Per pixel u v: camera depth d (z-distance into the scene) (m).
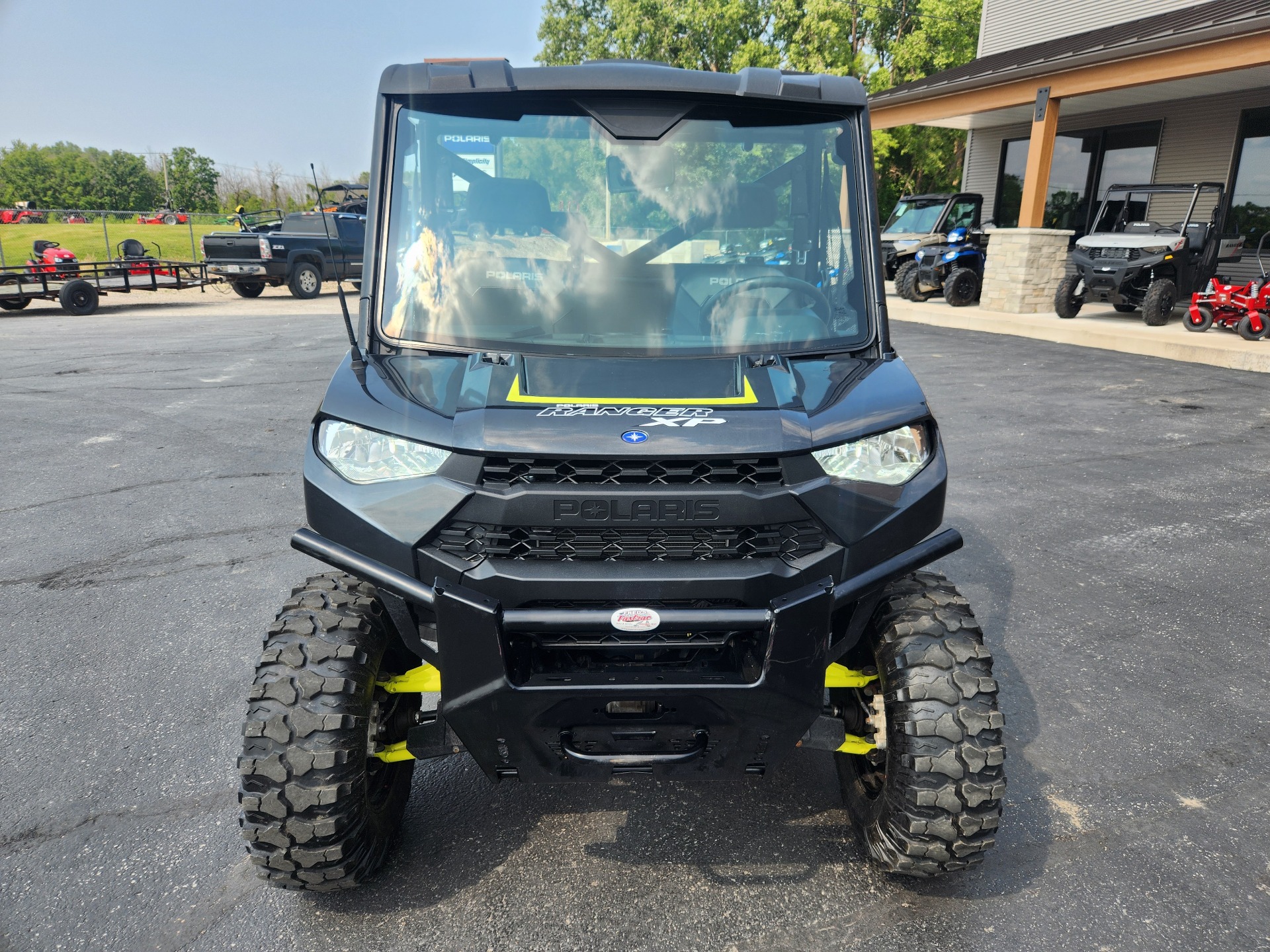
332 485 2.33
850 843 2.84
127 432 8.10
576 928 2.48
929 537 2.46
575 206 2.78
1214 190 14.00
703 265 2.80
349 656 2.34
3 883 2.63
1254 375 10.63
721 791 3.12
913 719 2.35
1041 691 3.77
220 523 5.76
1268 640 4.23
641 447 2.18
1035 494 6.38
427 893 2.61
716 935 2.45
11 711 3.58
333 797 2.26
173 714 3.56
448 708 2.23
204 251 21.67
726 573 2.18
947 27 33.81
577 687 2.18
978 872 2.70
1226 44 11.52
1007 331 14.17
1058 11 19.36
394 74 2.86
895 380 2.61
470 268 2.78
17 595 4.67
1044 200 14.75
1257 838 2.86
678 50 34.59
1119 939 2.44
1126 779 3.17
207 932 2.46
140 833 2.86
